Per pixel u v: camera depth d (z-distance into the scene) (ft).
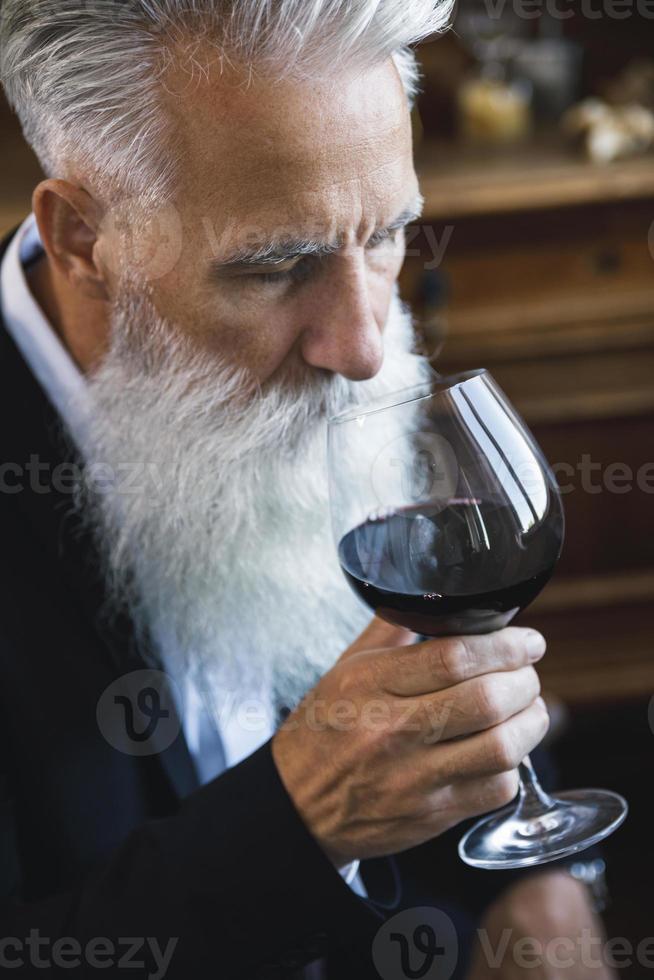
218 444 2.75
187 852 2.44
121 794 2.92
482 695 2.20
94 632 2.94
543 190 6.18
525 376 6.59
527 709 2.32
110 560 2.97
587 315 6.49
